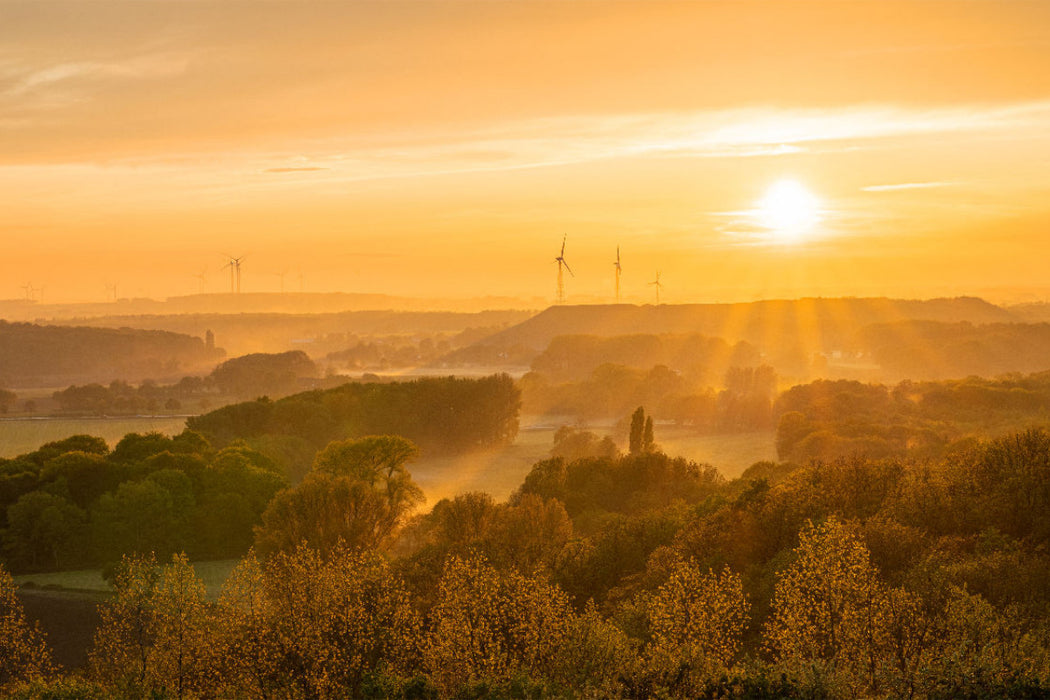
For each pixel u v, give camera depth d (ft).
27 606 296.30
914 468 275.18
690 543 235.40
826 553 159.33
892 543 192.44
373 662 176.76
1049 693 119.44
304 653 175.42
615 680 143.84
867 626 143.54
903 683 125.80
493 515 321.93
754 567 214.28
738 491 305.53
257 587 200.95
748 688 129.90
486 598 172.55
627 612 183.42
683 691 140.05
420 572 244.22
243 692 177.68
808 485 249.96
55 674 236.22
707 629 158.61
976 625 137.80
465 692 147.02
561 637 159.84
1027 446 242.78
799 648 147.74
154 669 186.29
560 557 252.42
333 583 190.19
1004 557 171.73
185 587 205.16
